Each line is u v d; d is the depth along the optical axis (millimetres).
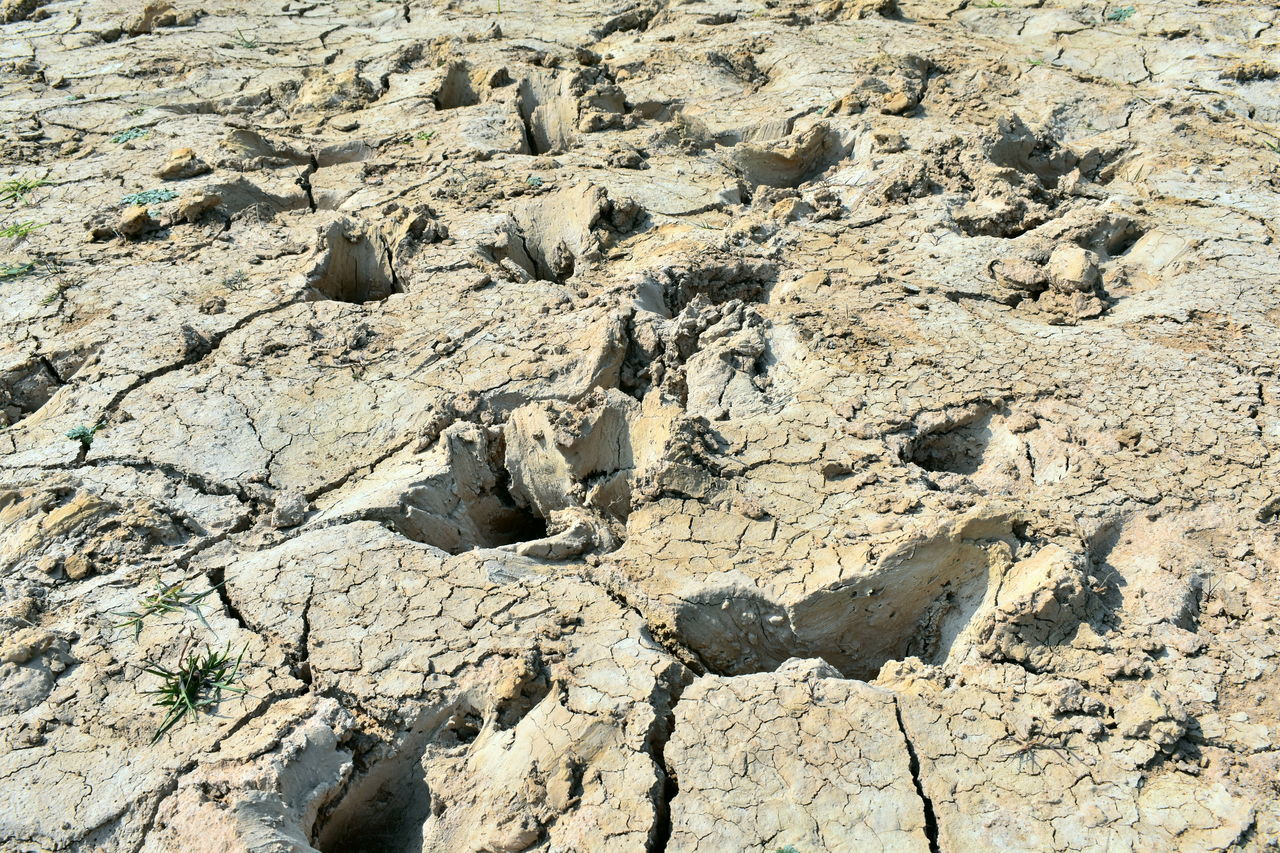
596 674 3416
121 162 7379
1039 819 3000
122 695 3475
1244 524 3996
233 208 6777
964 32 9461
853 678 3865
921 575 3732
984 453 4523
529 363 5012
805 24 9727
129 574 3977
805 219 6336
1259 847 2926
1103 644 3498
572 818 3045
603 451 4375
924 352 4980
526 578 3842
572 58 8750
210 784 3154
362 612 3707
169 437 4727
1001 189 6301
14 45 9961
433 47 9016
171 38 9930
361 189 6895
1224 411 4555
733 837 2963
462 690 3426
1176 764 3156
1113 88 7992
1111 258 5941
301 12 10727
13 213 6789
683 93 8258
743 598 3717
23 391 5309
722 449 4293
